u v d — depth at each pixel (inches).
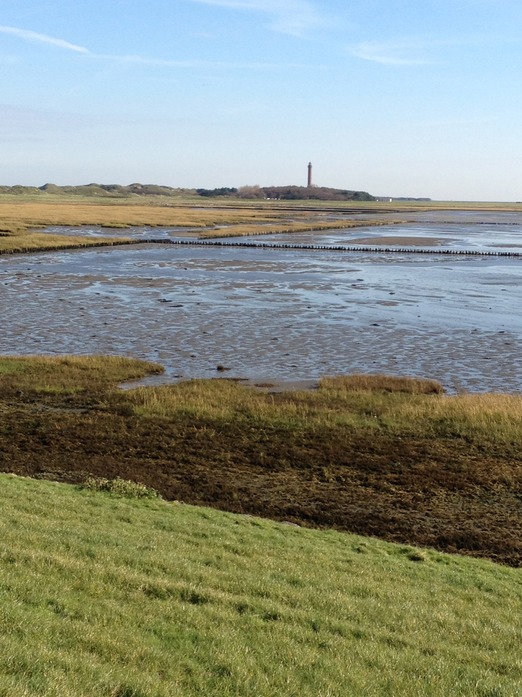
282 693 357.1
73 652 358.9
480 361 1653.5
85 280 2775.6
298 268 3262.8
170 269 3154.5
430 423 1144.8
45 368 1461.6
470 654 446.9
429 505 860.0
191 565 537.0
